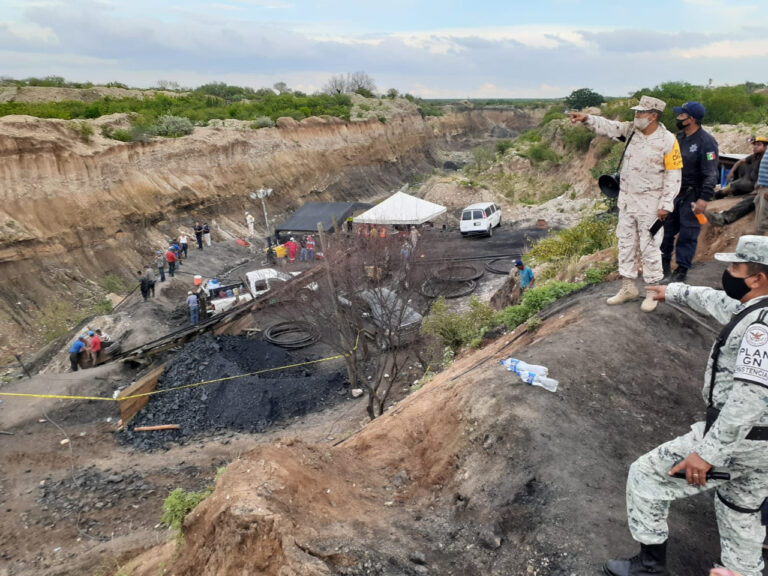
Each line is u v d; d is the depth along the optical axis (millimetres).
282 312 18328
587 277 8828
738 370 2348
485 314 13055
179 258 29609
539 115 141625
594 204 33906
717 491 2814
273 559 3490
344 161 55000
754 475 2559
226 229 36406
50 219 25297
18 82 63125
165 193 33188
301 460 4867
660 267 6160
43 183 25750
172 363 16547
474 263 25250
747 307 2486
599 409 5160
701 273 7410
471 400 5527
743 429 2326
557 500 4055
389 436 6215
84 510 10203
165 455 12820
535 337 7410
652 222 5742
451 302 20281
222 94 79500
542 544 3682
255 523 3637
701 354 6016
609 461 4484
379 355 15234
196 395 15203
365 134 61656
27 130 26266
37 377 16141
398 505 4695
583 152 45219
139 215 30469
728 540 2766
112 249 27859
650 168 5508
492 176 52125
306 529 3695
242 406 14734
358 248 16969
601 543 3578
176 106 51000
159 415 14547
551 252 15844
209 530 3949
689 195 6656
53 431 13727
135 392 14875
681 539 3602
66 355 19188
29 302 22609
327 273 15094
